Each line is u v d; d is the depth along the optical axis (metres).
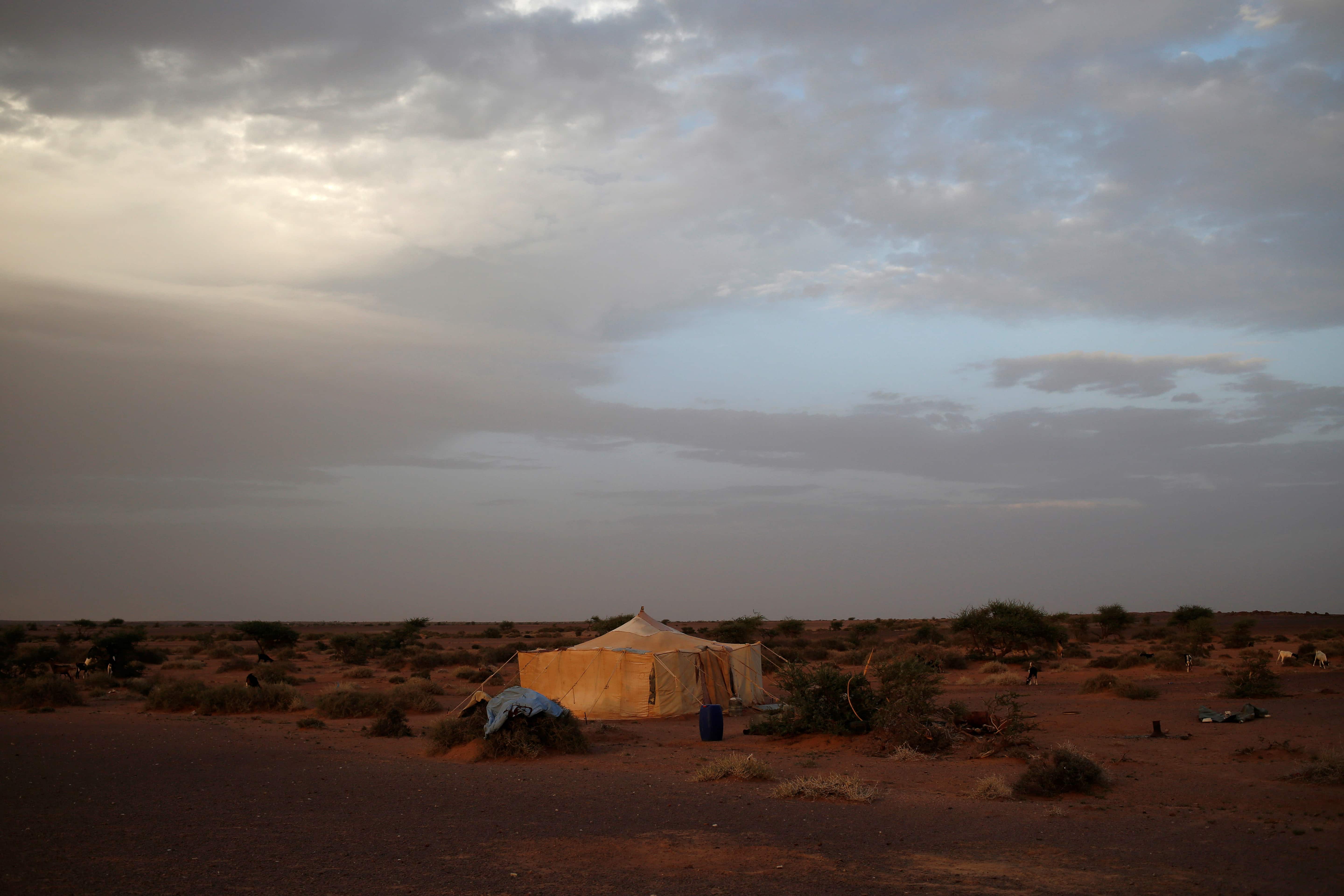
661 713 32.81
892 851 11.26
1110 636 90.06
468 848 11.29
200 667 59.06
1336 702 30.22
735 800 15.09
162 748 20.53
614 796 15.48
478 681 50.03
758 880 9.83
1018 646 64.88
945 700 34.56
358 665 66.56
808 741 23.98
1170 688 38.00
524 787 16.38
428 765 19.55
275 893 9.06
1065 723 26.69
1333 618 144.88
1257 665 33.78
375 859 10.60
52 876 9.45
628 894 9.23
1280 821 12.77
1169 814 13.51
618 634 36.53
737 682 37.09
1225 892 9.27
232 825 12.41
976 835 12.23
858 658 60.91
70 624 198.38
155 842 11.23
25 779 15.66
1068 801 15.02
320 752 21.12
